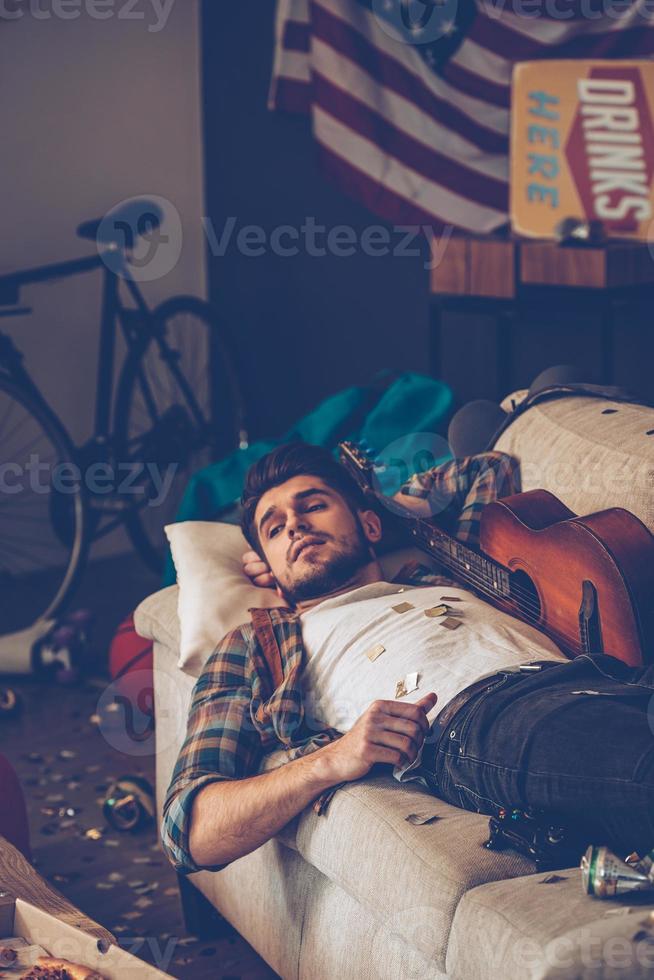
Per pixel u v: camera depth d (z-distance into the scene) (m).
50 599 4.02
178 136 4.48
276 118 4.30
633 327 3.62
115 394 4.43
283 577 1.98
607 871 1.29
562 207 3.42
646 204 3.32
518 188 3.48
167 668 2.16
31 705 3.23
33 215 4.13
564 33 3.58
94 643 3.60
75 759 2.91
